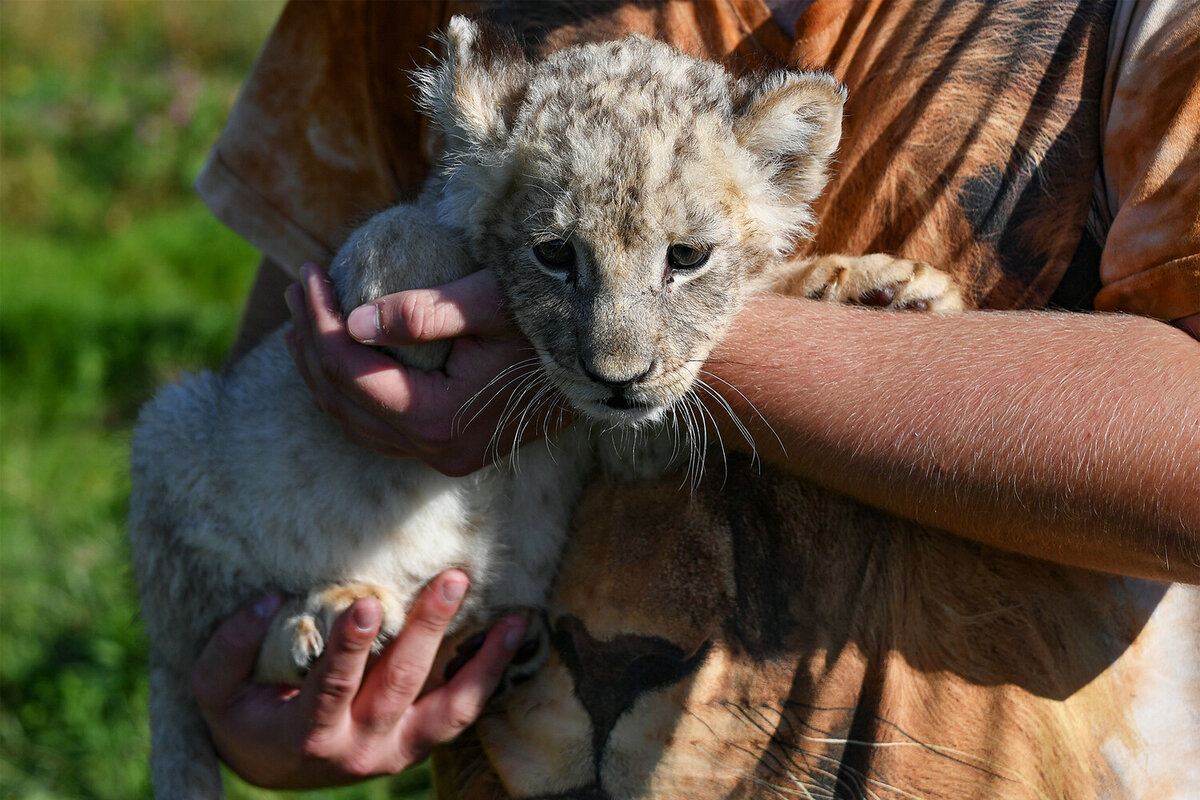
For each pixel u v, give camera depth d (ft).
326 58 9.60
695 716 7.27
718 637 7.33
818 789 7.09
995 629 7.01
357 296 8.46
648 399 8.14
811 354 7.17
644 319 8.22
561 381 8.39
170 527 9.97
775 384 7.13
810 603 7.22
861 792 7.04
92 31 45.14
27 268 30.91
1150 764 6.94
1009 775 6.87
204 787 10.21
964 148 7.41
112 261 31.58
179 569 10.00
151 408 10.42
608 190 8.20
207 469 9.77
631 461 8.04
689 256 8.45
